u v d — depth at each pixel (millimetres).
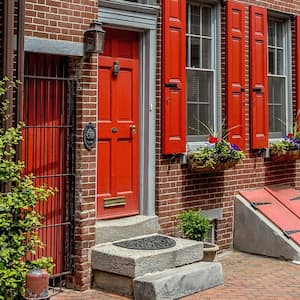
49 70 6984
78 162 6969
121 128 7867
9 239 5508
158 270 6805
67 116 7062
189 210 8219
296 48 10484
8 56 6191
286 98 10539
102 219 7605
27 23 6492
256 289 7062
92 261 6988
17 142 5914
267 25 10156
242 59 9406
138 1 8039
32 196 5570
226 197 9172
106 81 7703
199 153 8414
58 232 7023
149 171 8023
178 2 8336
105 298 6645
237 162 8797
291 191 10211
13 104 6352
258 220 8984
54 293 6816
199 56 8984
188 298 6668
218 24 9133
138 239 7500
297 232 8766
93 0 7090
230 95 9156
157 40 8148
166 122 8117
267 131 9891
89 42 6945
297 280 7508
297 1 10609
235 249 9250
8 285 5301
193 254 7258
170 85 8172
